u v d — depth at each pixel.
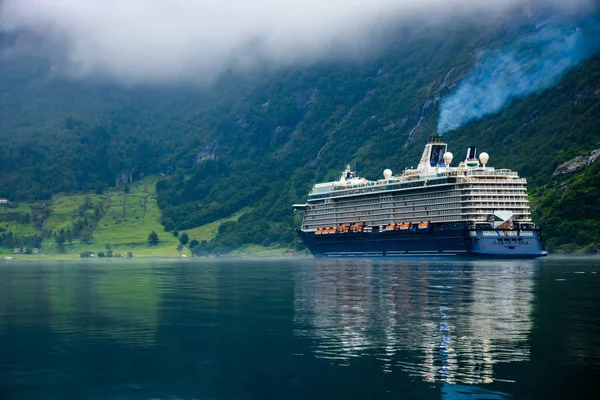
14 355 83.75
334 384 70.56
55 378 74.00
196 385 71.12
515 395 66.69
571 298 127.81
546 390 67.88
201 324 103.38
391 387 69.31
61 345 89.06
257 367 77.25
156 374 75.19
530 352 81.62
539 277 178.50
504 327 96.88
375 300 129.12
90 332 97.81
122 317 111.44
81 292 157.75
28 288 172.12
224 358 81.25
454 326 98.06
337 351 83.56
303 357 80.94
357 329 96.94
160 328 100.38
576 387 68.69
